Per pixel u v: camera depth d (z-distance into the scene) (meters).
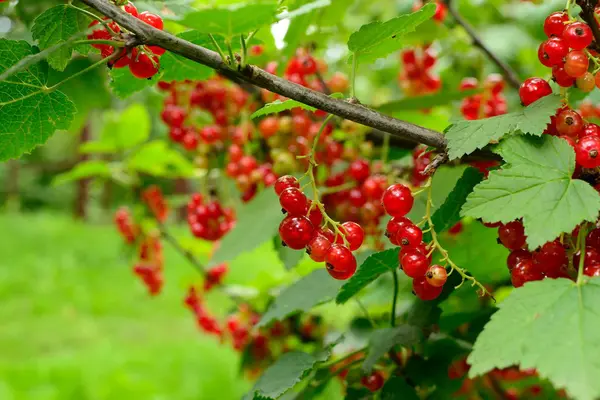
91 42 0.34
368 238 0.50
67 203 4.75
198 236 0.59
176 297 2.29
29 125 0.38
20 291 2.35
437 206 0.43
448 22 0.66
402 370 0.43
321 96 0.35
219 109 0.55
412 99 0.48
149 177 0.74
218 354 1.64
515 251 0.35
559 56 0.34
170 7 0.40
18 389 1.38
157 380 1.45
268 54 0.50
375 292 0.50
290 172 0.50
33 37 0.36
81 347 1.77
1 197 4.55
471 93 0.48
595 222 0.32
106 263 2.77
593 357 0.29
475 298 0.49
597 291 0.31
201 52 0.34
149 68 0.37
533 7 0.73
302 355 0.42
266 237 0.47
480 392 0.52
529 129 0.34
